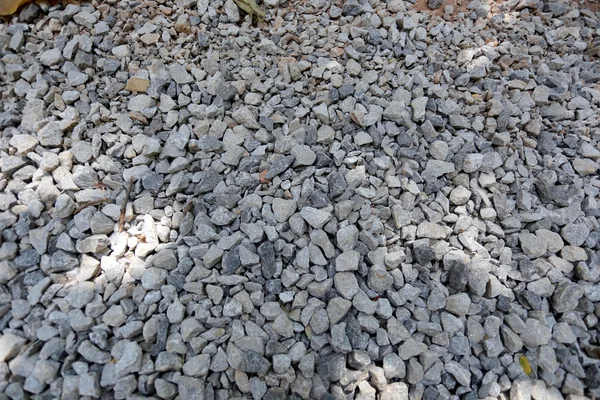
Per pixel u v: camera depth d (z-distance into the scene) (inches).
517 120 16.3
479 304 12.9
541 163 15.7
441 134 15.8
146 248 12.8
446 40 18.4
